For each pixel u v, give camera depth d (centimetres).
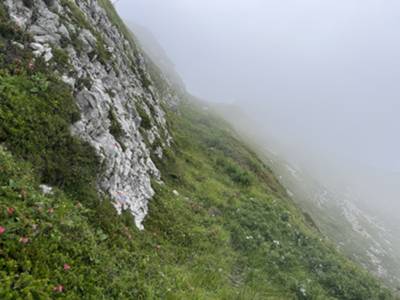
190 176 1973
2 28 1050
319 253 1664
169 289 860
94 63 1573
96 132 1146
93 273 675
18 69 976
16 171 746
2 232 563
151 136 1898
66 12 1557
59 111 991
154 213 1259
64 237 685
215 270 1164
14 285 504
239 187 2277
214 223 1536
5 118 818
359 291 1416
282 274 1331
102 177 1051
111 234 895
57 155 909
